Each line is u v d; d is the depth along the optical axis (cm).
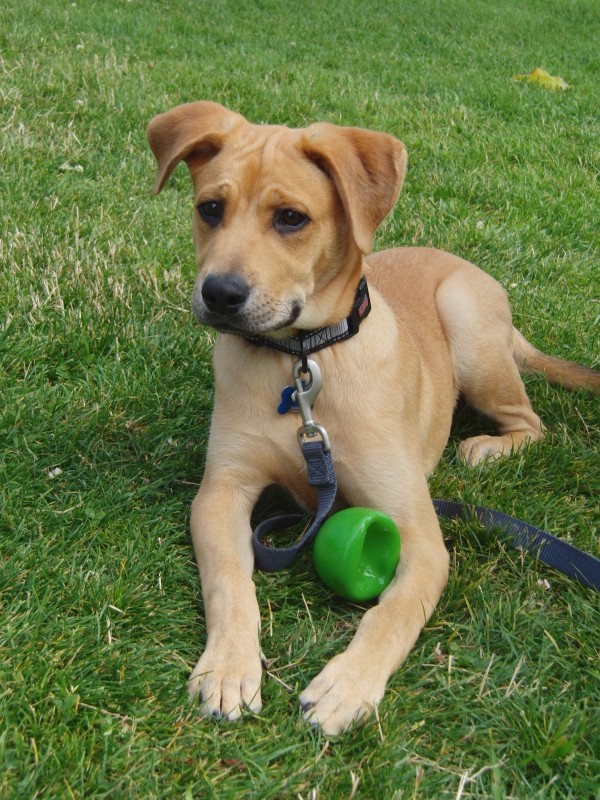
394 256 139
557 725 89
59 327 135
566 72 322
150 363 133
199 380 131
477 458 125
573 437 130
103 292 144
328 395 107
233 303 99
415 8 455
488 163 215
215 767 85
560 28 436
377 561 102
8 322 133
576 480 120
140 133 204
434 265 136
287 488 112
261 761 85
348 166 104
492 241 174
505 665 95
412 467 108
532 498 117
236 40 331
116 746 85
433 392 122
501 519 110
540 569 107
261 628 97
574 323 154
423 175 203
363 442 107
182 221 168
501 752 88
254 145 106
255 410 108
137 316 142
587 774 86
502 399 132
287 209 103
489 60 340
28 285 143
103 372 130
